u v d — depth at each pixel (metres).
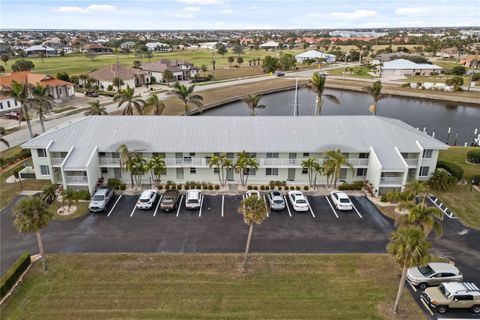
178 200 42.72
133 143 45.38
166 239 35.19
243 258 32.38
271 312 26.39
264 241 34.97
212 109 96.44
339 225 37.88
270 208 41.00
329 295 28.11
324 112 96.06
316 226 37.66
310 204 42.06
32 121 77.38
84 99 99.69
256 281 29.50
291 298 27.75
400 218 29.25
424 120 87.94
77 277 29.83
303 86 131.00
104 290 28.41
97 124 48.31
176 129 47.75
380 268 31.23
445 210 40.88
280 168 46.16
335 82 136.62
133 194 44.00
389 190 43.78
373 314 26.38
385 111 97.56
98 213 39.81
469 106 103.62
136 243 34.50
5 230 36.56
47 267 30.94
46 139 45.97
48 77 98.81
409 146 45.31
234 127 48.22
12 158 54.41
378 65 163.62
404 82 132.62
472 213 40.38
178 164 45.03
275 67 158.25
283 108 99.56
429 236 35.97
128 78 115.56
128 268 30.94
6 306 26.78
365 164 45.50
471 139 73.44
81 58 197.50
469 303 26.48
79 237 35.44
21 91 57.97
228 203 42.22
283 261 32.03
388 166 42.78
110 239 35.12
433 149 45.62
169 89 115.56
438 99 110.94
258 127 48.25
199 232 36.41
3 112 82.56
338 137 46.84
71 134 46.78
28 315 26.03
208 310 26.50
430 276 28.84
